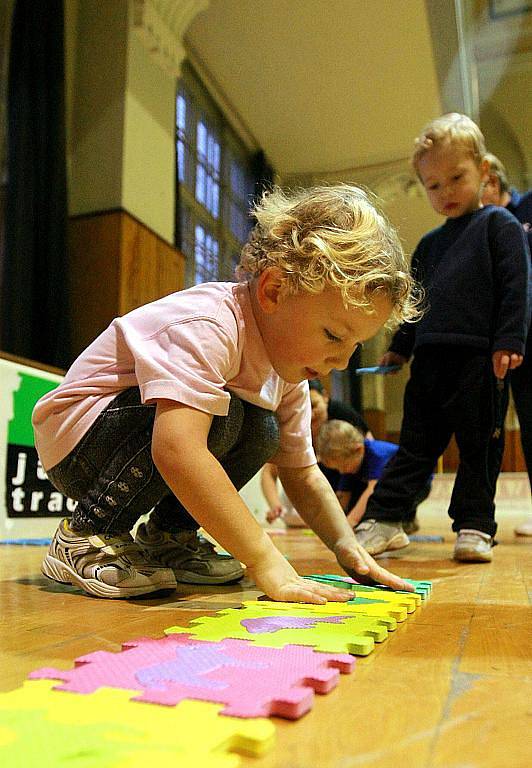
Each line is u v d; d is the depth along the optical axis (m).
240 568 1.11
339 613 0.75
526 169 6.81
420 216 6.92
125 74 3.65
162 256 3.80
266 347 0.91
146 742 0.37
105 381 0.96
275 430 1.04
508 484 5.61
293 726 0.42
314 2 4.77
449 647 0.64
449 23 4.88
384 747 0.39
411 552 1.72
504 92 6.75
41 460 1.05
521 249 1.56
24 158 3.02
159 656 0.54
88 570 0.94
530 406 1.93
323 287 0.81
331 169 6.68
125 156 3.59
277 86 5.61
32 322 3.02
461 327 1.56
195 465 0.79
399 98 5.76
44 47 3.20
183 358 0.84
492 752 0.39
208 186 5.41
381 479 1.66
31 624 0.74
